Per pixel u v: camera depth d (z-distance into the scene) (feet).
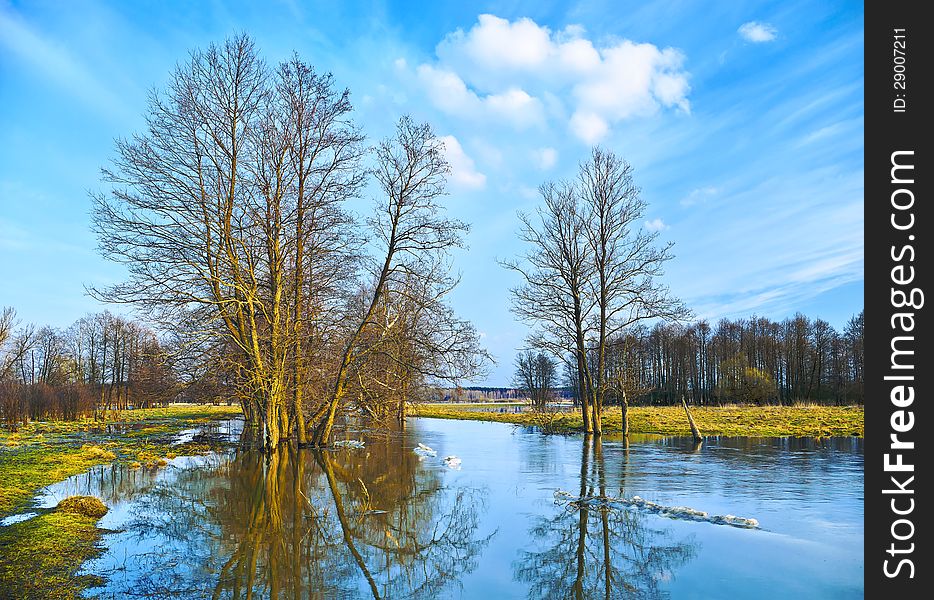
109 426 145.18
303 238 85.15
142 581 28.63
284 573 30.68
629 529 38.91
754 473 59.11
